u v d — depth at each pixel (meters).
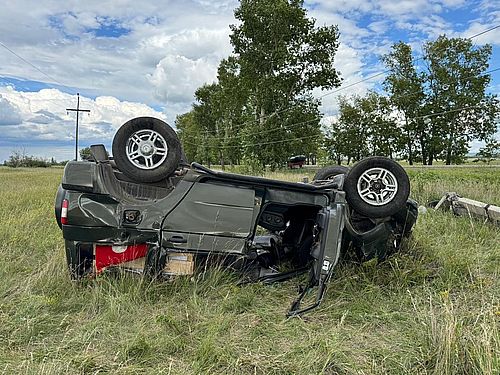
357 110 57.78
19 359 3.17
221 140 65.88
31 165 83.88
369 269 4.96
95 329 3.62
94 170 4.37
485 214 8.00
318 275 4.43
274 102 44.31
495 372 2.77
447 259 5.52
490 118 54.53
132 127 4.49
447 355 2.98
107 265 4.46
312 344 3.48
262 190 4.63
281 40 43.19
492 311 3.67
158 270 4.52
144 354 3.31
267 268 5.36
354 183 4.79
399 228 5.40
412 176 17.67
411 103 55.69
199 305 4.14
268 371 3.12
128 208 4.39
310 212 5.23
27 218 8.96
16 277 4.93
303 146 44.97
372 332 3.84
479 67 54.56
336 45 44.41
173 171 4.59
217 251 4.54
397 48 56.09
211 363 3.19
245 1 42.84
